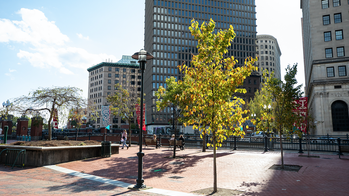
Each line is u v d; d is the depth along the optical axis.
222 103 7.58
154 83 90.19
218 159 15.40
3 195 6.61
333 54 48.41
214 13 99.44
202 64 8.23
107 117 32.91
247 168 11.94
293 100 12.93
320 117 47.78
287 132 13.50
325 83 48.03
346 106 46.59
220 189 7.70
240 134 7.88
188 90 8.60
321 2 50.66
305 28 72.50
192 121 8.42
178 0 96.75
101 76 121.12
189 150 22.53
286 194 6.93
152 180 9.23
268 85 13.37
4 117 16.84
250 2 104.50
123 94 26.75
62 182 8.67
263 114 13.26
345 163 13.36
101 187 7.88
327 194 6.84
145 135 32.53
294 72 12.98
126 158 16.00
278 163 13.40
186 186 8.20
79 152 15.05
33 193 6.93
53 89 16.28
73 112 17.11
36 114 16.77
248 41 101.69
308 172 10.59
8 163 12.73
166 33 93.81
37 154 12.48
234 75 7.70
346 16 48.25
